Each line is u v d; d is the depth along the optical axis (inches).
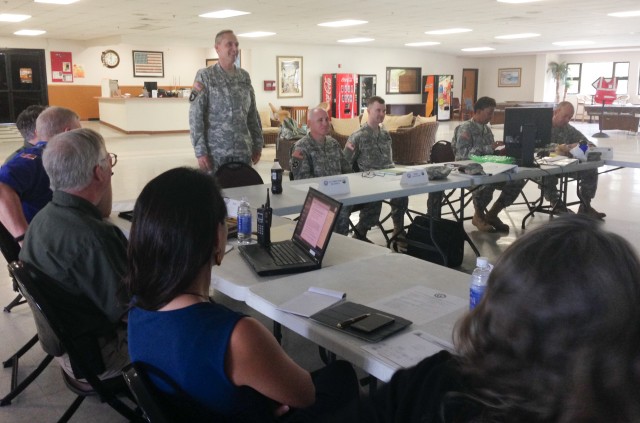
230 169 156.1
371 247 95.0
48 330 70.7
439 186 154.9
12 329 127.2
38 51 650.8
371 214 182.5
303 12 412.2
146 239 45.1
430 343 58.3
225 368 43.1
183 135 585.0
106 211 103.4
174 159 404.5
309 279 78.9
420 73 796.0
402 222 194.1
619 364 21.4
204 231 45.5
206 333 43.4
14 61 639.8
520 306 22.9
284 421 49.6
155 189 46.2
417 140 396.2
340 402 50.8
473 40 639.8
